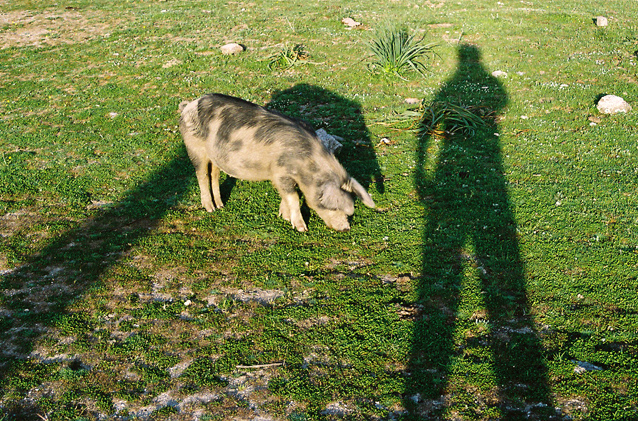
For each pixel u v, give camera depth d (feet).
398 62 49.29
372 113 40.98
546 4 74.33
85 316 21.48
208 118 26.61
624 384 17.26
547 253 23.79
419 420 16.42
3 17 76.28
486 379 17.80
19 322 21.11
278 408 17.07
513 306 20.98
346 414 16.83
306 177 24.43
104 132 40.01
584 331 19.51
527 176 30.68
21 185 32.19
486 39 58.23
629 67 48.29
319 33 63.26
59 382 18.31
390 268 23.63
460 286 22.18
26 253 25.70
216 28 67.92
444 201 28.78
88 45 62.90
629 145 33.60
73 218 28.81
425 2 77.71
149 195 31.01
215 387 17.97
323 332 20.16
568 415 16.38
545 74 47.75
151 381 18.29
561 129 36.83
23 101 46.91
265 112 25.93
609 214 26.37
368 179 31.45
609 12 68.69
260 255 25.08
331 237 26.25
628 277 21.93
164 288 23.15
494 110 40.60
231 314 21.44
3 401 17.51
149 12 77.82
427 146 35.47
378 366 18.54
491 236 25.25
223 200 30.30
